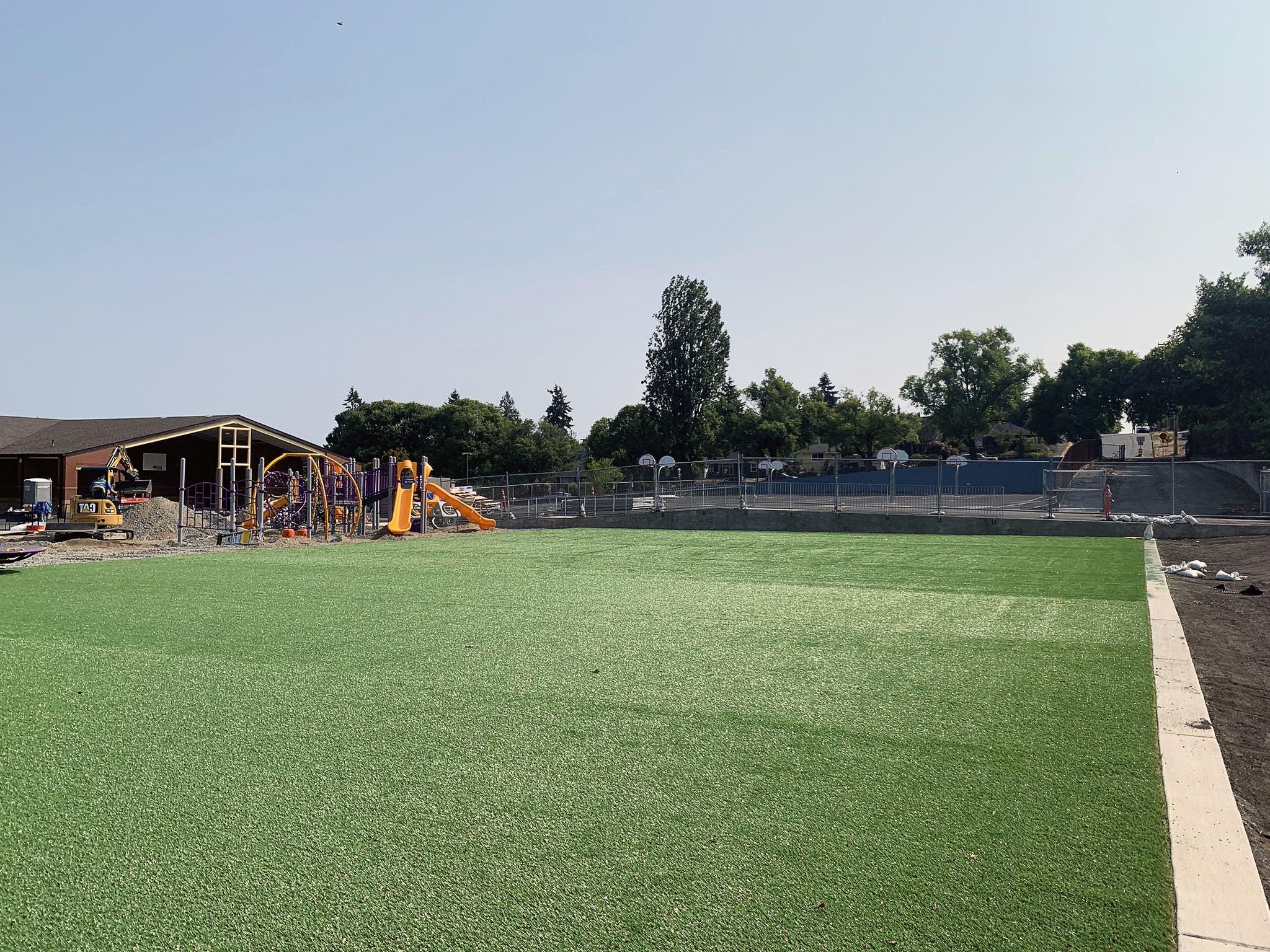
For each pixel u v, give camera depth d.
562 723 5.38
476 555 17.48
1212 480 36.88
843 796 4.16
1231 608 10.18
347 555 17.33
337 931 2.96
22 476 29.56
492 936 2.93
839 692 6.13
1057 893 3.22
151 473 32.56
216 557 16.73
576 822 3.83
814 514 26.59
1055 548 18.50
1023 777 4.41
